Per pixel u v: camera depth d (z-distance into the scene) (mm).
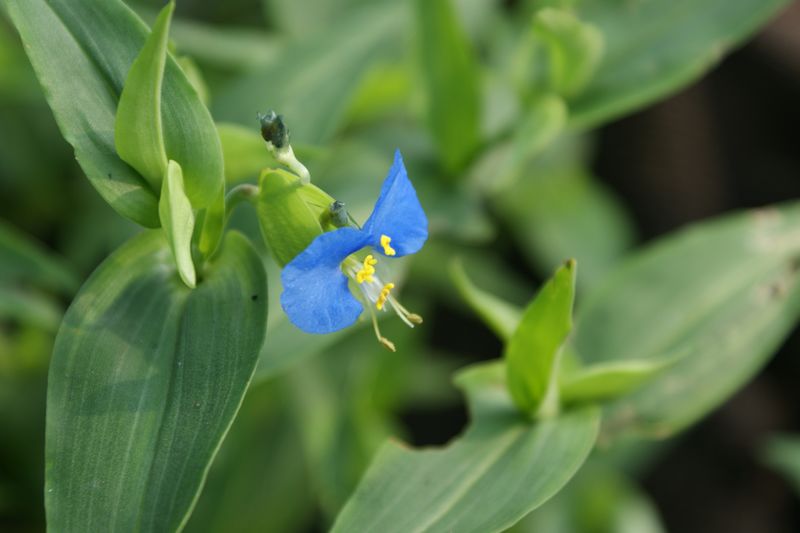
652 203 595
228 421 359
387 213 356
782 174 611
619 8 454
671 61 449
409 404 567
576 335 437
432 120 450
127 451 359
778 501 562
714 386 426
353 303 360
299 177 358
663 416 422
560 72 444
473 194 459
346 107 434
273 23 514
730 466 561
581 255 514
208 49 476
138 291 371
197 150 364
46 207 504
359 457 461
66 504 357
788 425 573
